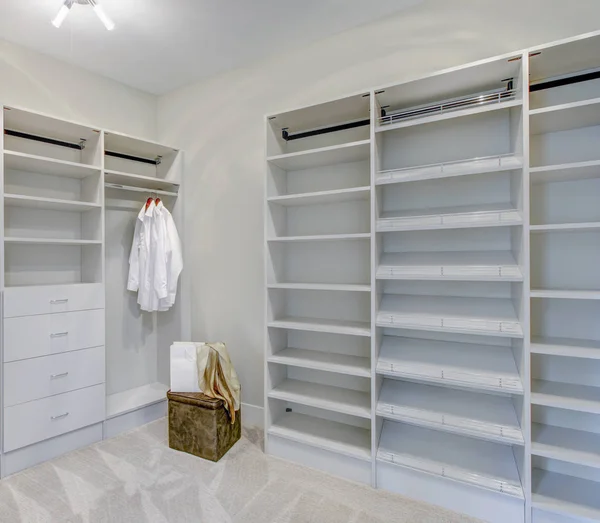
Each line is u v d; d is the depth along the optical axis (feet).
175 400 7.84
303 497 6.31
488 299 6.58
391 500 6.25
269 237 7.82
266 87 9.16
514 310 6.13
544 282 6.25
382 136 7.29
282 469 7.16
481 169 5.85
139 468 7.18
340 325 7.45
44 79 8.75
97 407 8.28
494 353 6.42
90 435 8.19
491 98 6.26
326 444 7.09
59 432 7.63
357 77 7.97
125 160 10.37
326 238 7.13
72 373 7.88
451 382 6.06
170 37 8.20
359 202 7.93
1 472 6.85
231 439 8.02
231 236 9.78
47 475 6.94
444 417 6.17
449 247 6.97
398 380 7.41
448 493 6.05
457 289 6.95
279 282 8.36
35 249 8.46
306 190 8.54
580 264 6.02
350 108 7.27
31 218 8.41
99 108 9.80
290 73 8.80
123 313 10.16
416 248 7.23
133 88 10.59
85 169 8.27
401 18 7.48
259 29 7.97
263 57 9.16
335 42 8.21
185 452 7.76
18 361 7.09
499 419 5.96
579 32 6.09
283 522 5.71
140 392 10.02
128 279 9.78
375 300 6.63
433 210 6.86
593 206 5.93
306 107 7.23
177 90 10.70
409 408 6.48
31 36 8.03
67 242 7.86
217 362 8.05
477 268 6.07
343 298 8.13
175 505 6.09
